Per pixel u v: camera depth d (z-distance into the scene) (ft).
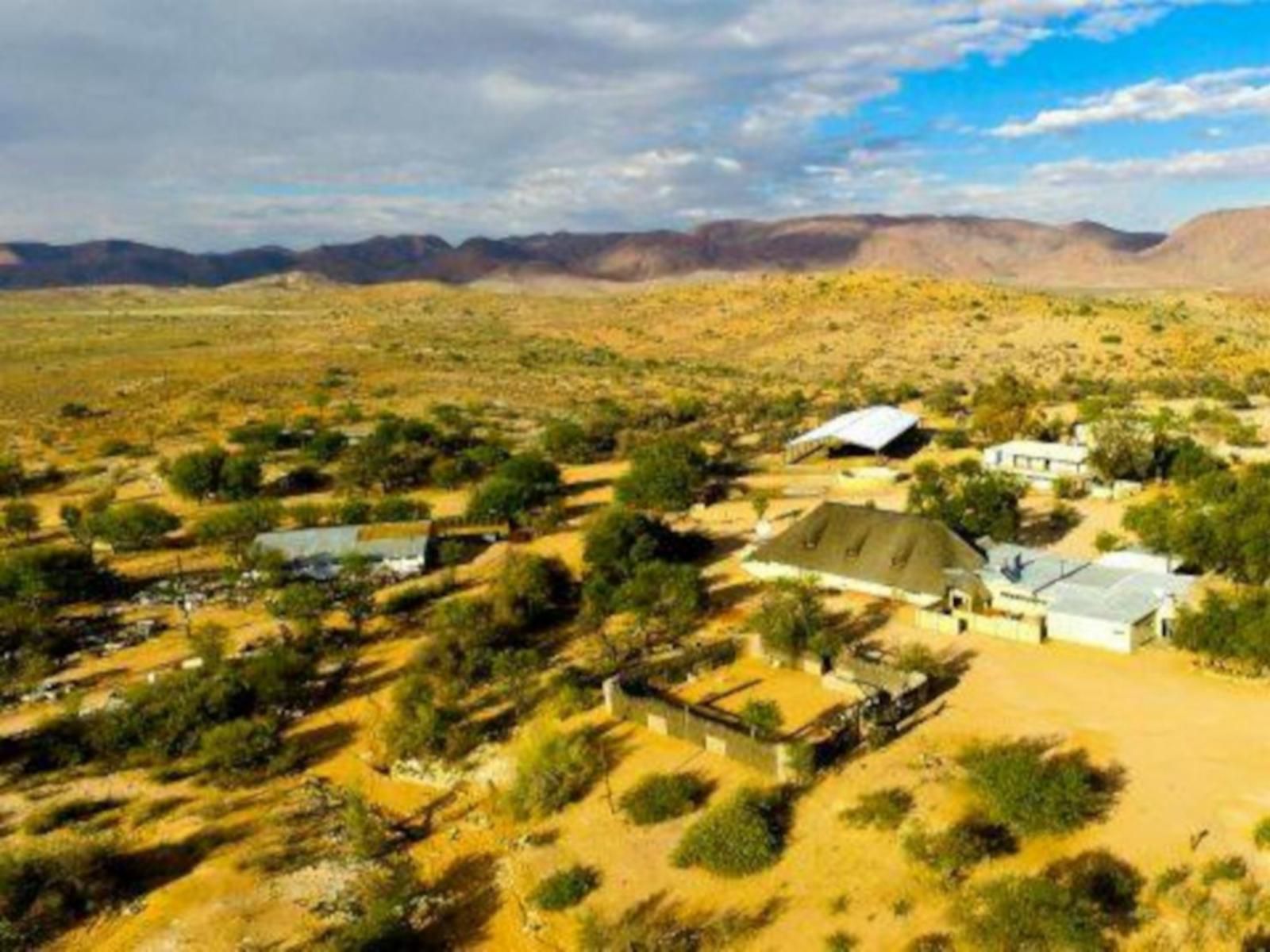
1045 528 261.85
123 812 152.05
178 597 239.50
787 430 425.28
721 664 185.98
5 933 124.36
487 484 308.60
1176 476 294.87
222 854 141.08
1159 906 114.73
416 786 157.89
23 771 163.63
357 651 206.80
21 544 291.99
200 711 171.01
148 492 352.28
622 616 211.41
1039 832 126.93
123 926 126.93
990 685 169.78
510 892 130.93
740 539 263.90
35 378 623.77
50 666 203.21
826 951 114.01
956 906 116.47
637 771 150.20
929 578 208.44
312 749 169.89
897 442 392.27
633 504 284.00
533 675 184.34
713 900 123.85
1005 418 377.91
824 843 130.00
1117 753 145.69
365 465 347.15
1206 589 192.44
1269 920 111.24
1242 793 134.00
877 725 151.84
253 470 335.06
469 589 237.66
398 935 122.31
